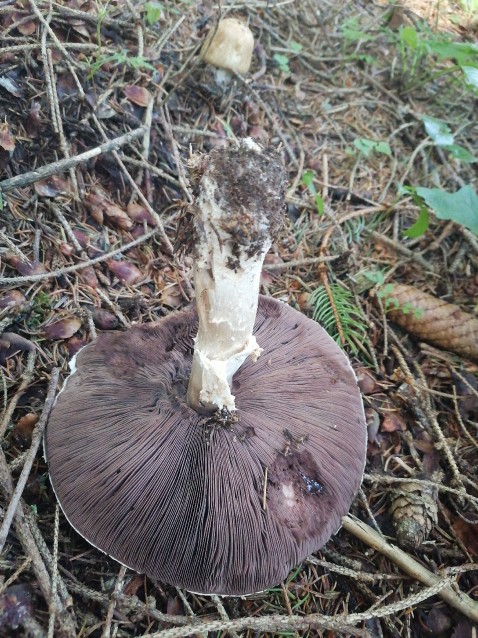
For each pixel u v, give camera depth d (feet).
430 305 1.42
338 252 1.56
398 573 1.05
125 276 1.32
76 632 0.85
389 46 2.19
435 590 0.95
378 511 1.13
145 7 1.66
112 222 1.40
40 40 1.46
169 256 1.41
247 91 1.78
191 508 0.78
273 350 1.00
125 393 0.89
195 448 0.82
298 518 0.81
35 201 1.31
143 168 1.49
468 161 1.64
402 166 1.85
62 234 1.32
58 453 0.85
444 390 1.35
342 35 2.16
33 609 0.82
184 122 1.67
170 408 0.87
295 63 2.03
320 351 1.02
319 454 0.87
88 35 1.55
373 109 2.01
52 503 0.97
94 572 0.92
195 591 0.77
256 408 0.90
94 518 0.80
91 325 1.18
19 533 0.85
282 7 2.11
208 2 1.92
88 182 1.42
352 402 0.97
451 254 1.64
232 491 0.80
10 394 1.06
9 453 0.99
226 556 0.77
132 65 1.49
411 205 1.70
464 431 1.26
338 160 1.82
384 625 1.00
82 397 0.89
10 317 1.12
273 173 0.72
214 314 0.80
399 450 1.23
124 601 0.87
